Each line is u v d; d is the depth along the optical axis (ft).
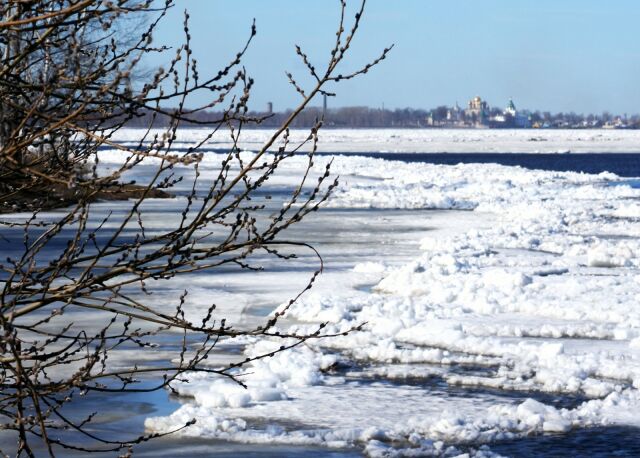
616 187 313.32
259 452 54.90
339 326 89.20
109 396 65.62
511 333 89.15
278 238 164.55
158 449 55.01
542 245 159.53
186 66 29.19
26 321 88.53
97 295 103.35
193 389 67.77
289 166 446.60
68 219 31.35
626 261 138.31
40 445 54.49
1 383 31.63
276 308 98.17
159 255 30.94
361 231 181.06
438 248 153.48
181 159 28.25
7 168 29.25
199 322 90.58
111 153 524.52
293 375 72.23
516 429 59.57
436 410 64.08
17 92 29.17
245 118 29.86
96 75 28.68
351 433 58.13
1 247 140.05
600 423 60.90
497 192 299.58
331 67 29.19
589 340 86.38
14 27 26.71
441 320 93.15
